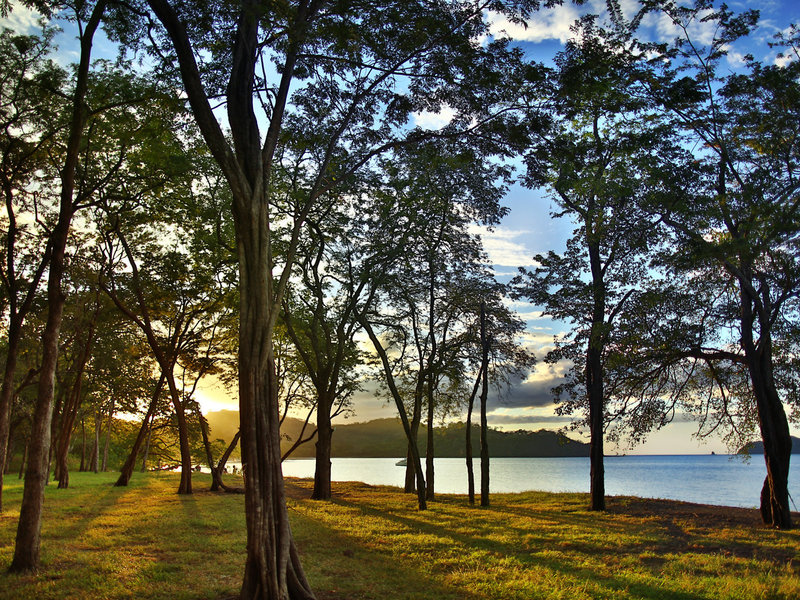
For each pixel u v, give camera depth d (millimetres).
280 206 21625
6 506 18484
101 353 31125
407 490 30547
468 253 23734
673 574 10078
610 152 18891
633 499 25375
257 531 7207
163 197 19453
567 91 10320
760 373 18172
